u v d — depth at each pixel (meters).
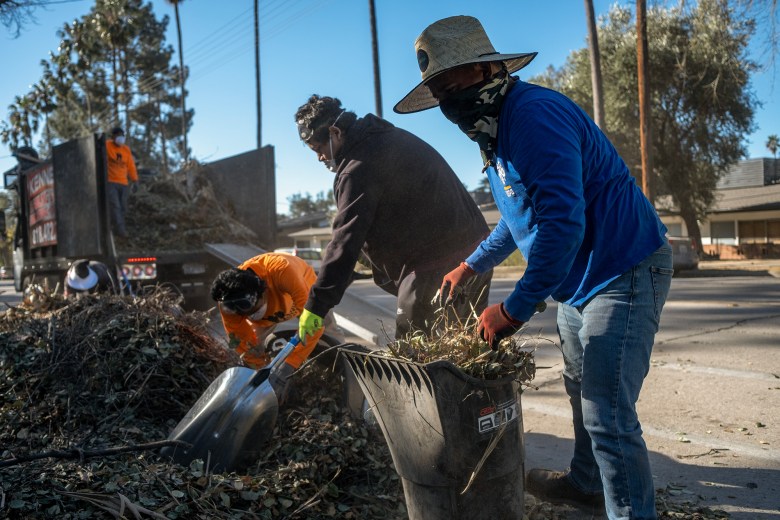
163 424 3.48
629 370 2.22
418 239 3.27
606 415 2.23
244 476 2.73
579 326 2.60
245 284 3.57
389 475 2.89
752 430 3.72
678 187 26.25
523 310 2.06
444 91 2.22
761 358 5.35
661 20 24.23
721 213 32.69
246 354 3.87
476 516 2.20
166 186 9.66
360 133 3.18
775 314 7.81
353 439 3.00
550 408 4.45
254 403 2.94
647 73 18.44
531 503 2.90
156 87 42.09
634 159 26.05
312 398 3.47
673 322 7.59
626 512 2.22
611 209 2.21
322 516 2.63
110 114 35.72
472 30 2.19
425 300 3.30
